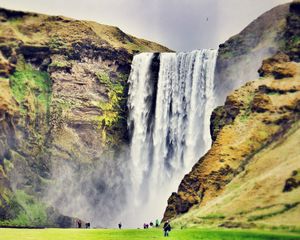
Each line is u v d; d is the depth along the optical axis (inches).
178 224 7381.9
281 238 5856.3
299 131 7770.7
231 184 7687.0
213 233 6417.3
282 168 7224.4
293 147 7568.9
